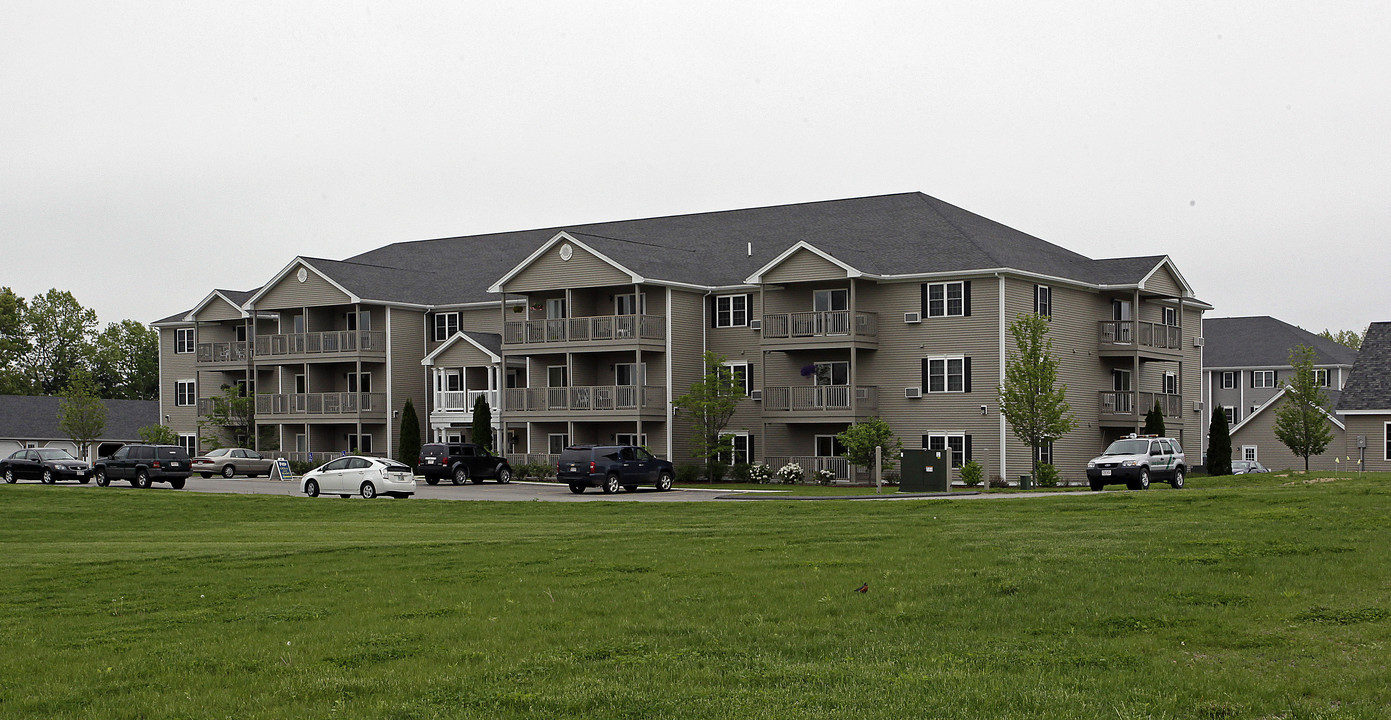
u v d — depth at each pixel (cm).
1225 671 1312
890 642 1491
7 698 1330
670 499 4112
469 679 1360
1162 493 3291
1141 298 5944
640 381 5609
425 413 6662
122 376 11662
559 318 5934
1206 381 9862
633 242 6097
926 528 2589
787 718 1179
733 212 6619
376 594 1948
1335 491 3111
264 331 7075
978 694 1241
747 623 1619
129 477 5275
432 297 6744
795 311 5606
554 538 2716
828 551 2255
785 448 5650
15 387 10888
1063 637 1498
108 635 1669
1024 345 4822
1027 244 5897
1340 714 1151
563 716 1211
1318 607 1582
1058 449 5369
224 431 7175
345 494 4638
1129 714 1166
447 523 3416
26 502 4200
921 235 5659
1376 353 5984
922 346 5347
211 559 2467
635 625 1617
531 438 6106
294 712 1245
